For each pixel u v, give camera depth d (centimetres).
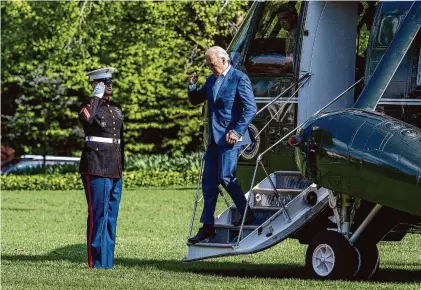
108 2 5266
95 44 5425
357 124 1573
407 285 1563
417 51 1716
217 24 5119
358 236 1634
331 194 1639
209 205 1756
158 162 5831
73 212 3522
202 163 1788
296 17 1948
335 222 1792
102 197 1806
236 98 1720
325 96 1906
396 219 1695
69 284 1548
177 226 2953
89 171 1798
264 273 1803
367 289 1491
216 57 1725
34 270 1742
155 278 1633
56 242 2395
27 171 5938
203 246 1742
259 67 1953
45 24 5544
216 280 1614
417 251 2280
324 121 1609
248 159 1947
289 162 1895
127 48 5466
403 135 1538
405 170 1507
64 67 5753
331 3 1909
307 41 1911
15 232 2728
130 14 5400
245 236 1750
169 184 5356
